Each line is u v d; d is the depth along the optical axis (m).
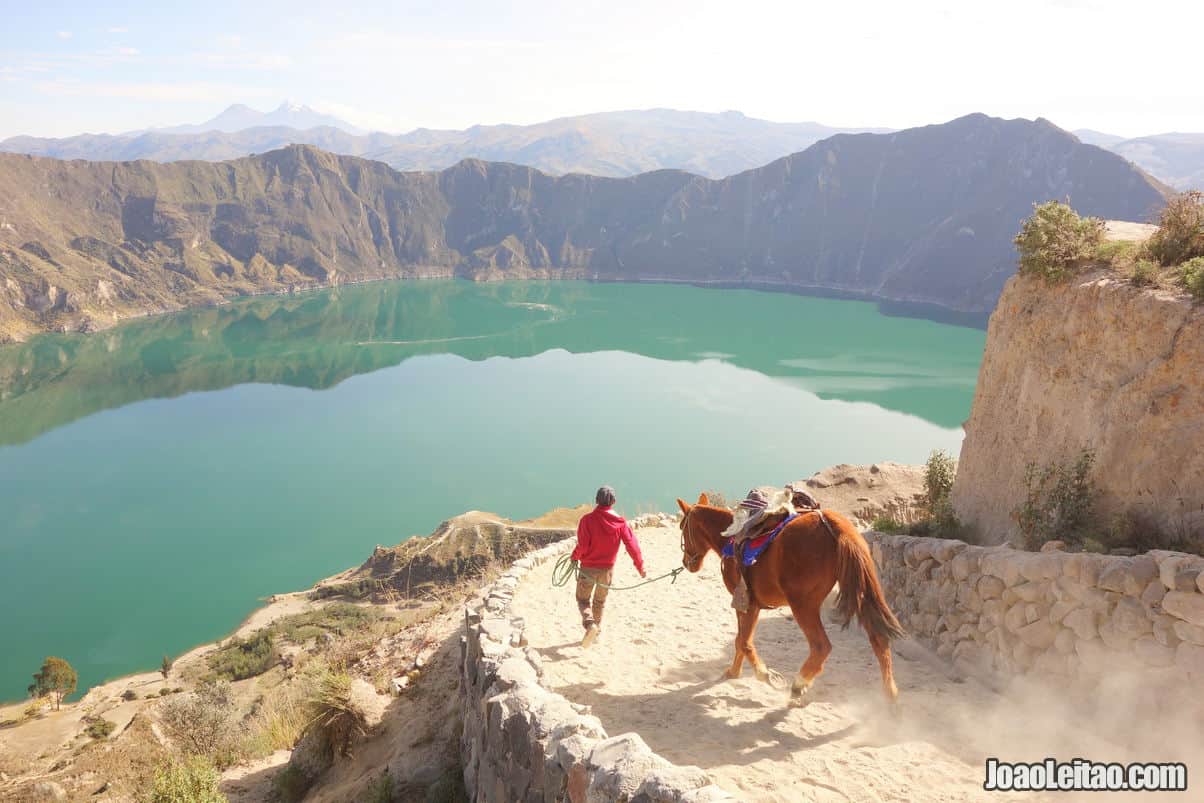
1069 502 8.49
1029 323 10.64
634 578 12.64
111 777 13.91
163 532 119.19
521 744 5.65
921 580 9.15
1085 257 9.99
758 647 9.02
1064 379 9.55
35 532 120.50
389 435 171.75
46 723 41.97
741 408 172.50
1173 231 8.70
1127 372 8.30
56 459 160.62
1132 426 7.97
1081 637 6.36
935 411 158.88
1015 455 10.68
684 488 121.31
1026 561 7.04
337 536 115.19
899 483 20.38
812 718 6.59
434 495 130.38
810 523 6.46
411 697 11.49
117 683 69.38
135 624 88.44
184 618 89.56
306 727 11.02
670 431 157.00
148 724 15.95
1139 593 5.89
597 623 8.89
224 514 126.56
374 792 8.34
